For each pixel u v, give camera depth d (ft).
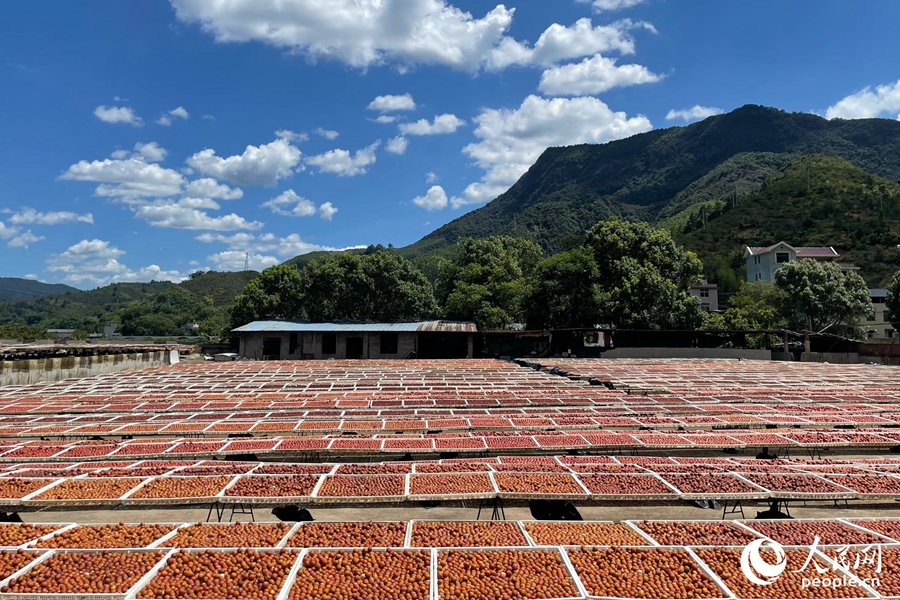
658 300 141.59
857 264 236.84
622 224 153.99
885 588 18.11
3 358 76.74
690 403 58.08
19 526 22.30
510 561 19.43
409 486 28.35
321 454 38.45
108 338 249.14
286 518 28.68
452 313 161.99
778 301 160.04
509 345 156.25
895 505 31.94
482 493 27.58
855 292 154.10
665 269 149.89
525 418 48.70
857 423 47.91
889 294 158.61
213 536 21.30
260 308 165.68
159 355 123.54
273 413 52.49
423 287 180.14
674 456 40.40
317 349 142.61
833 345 141.49
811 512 31.07
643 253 149.28
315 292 171.73
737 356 138.51
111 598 16.94
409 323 147.33
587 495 27.55
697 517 30.66
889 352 126.62
